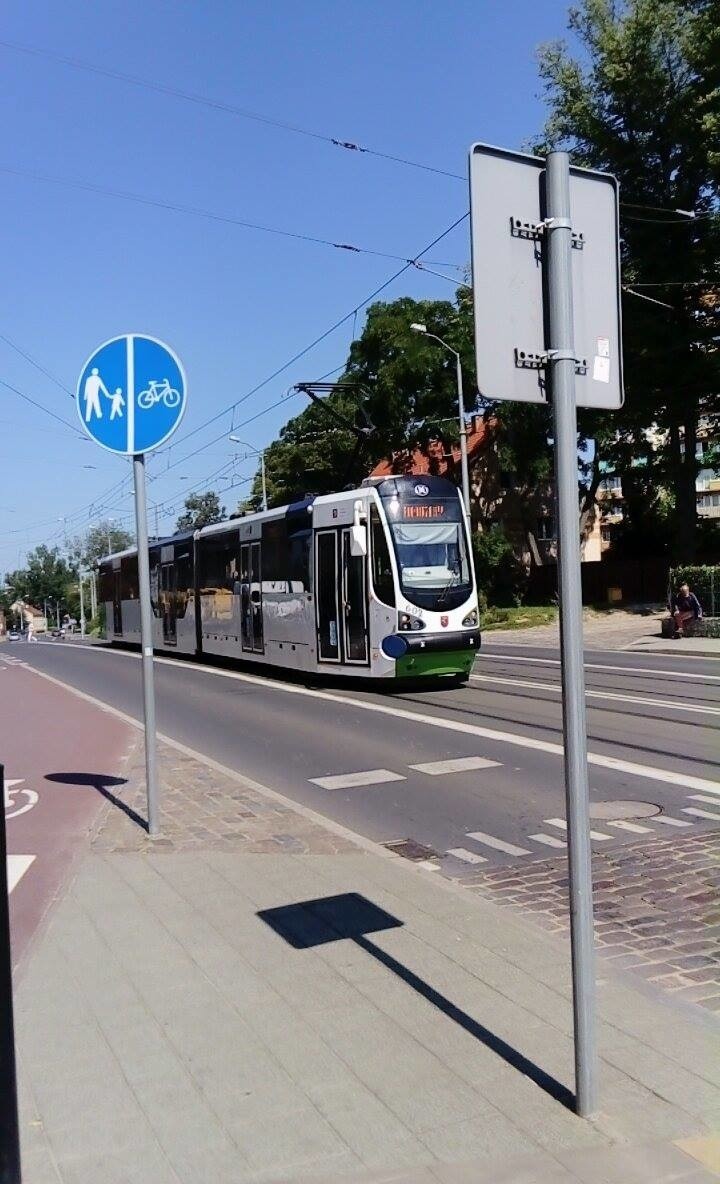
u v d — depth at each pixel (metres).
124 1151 3.26
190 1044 3.98
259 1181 3.08
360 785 9.55
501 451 46.25
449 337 42.38
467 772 9.93
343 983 4.55
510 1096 3.54
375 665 16.20
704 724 12.09
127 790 9.03
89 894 5.90
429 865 6.91
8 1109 2.72
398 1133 3.32
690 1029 4.05
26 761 10.79
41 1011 4.30
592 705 14.06
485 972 4.67
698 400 38.62
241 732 13.05
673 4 34.34
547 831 7.70
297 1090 3.61
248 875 6.26
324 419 54.62
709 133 32.28
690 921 5.54
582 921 3.37
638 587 46.22
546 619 39.81
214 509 91.81
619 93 35.50
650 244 36.22
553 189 3.41
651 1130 3.31
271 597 19.64
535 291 3.42
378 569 16.16
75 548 107.38
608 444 44.78
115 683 20.64
